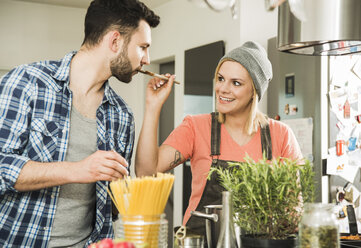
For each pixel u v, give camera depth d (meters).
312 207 1.22
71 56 1.78
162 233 1.26
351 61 3.01
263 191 1.32
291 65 3.41
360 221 2.91
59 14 5.65
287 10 1.60
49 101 1.68
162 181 1.25
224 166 2.01
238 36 4.00
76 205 1.73
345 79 3.04
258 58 2.02
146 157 1.91
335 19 1.50
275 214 1.32
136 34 1.74
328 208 1.23
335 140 3.08
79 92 1.77
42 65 1.73
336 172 3.06
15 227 1.61
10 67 5.45
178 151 2.08
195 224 1.86
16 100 1.60
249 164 1.37
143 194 1.24
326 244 1.19
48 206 1.65
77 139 1.74
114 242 0.98
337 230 1.21
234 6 1.29
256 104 2.04
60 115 1.70
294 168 1.35
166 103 5.48
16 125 1.58
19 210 1.62
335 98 3.08
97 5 1.74
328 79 3.13
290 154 2.10
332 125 3.10
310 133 3.18
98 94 1.84
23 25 5.51
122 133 1.90
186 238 1.41
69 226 1.72
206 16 4.47
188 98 4.61
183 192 4.60
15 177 1.49
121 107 1.91
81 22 5.74
